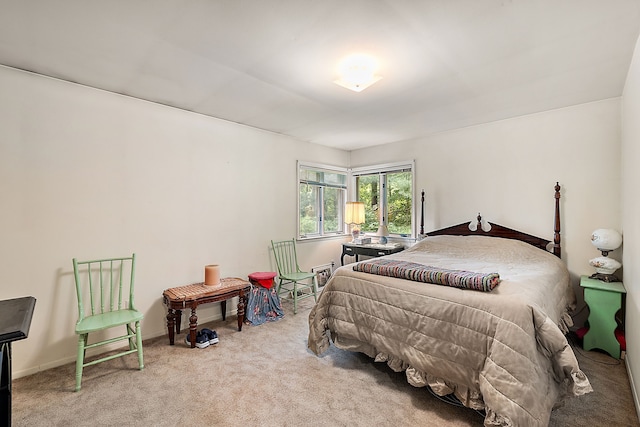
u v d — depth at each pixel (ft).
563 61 6.70
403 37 5.76
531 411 4.47
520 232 10.63
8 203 6.89
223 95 8.70
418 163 13.70
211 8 4.90
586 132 9.43
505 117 10.80
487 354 5.17
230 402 5.99
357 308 7.26
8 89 6.91
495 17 5.16
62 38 5.81
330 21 5.27
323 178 15.43
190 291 9.02
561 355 4.87
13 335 3.96
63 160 7.63
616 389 6.41
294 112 10.19
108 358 6.87
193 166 10.16
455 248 10.58
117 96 8.51
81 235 7.89
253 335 9.33
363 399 6.10
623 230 8.27
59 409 5.77
